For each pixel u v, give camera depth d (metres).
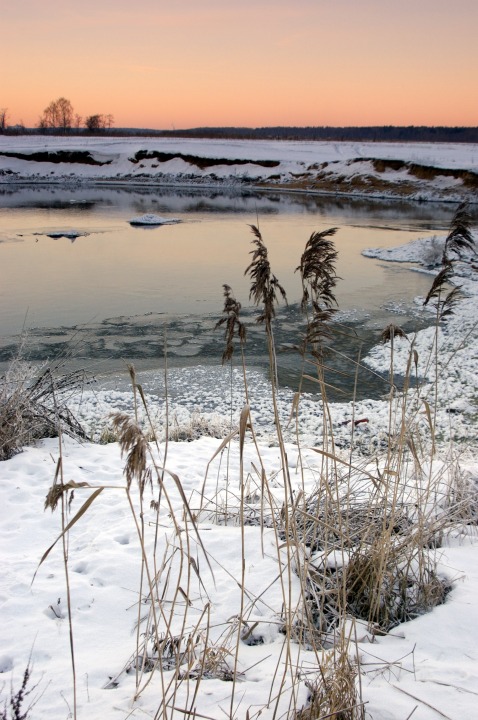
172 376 13.84
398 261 29.05
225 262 28.59
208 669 3.15
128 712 2.81
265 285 2.71
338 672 2.71
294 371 14.16
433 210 52.44
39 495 6.20
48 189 74.00
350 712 2.64
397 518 4.58
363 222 43.47
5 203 54.53
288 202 59.97
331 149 96.25
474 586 3.93
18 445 7.67
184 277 25.42
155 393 12.58
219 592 3.99
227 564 4.38
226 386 13.11
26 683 3.12
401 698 2.78
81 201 57.91
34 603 3.99
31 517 5.64
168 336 17.44
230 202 59.38
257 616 3.69
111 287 23.50
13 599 4.04
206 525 5.16
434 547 4.34
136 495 6.14
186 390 12.81
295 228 40.06
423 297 21.50
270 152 91.69
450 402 11.61
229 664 3.21
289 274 25.59
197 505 5.78
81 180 86.50
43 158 92.75
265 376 13.84
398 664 3.09
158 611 3.84
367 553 3.92
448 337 16.12
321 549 4.40
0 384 8.27
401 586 3.87
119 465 7.25
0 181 83.50
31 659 3.39
